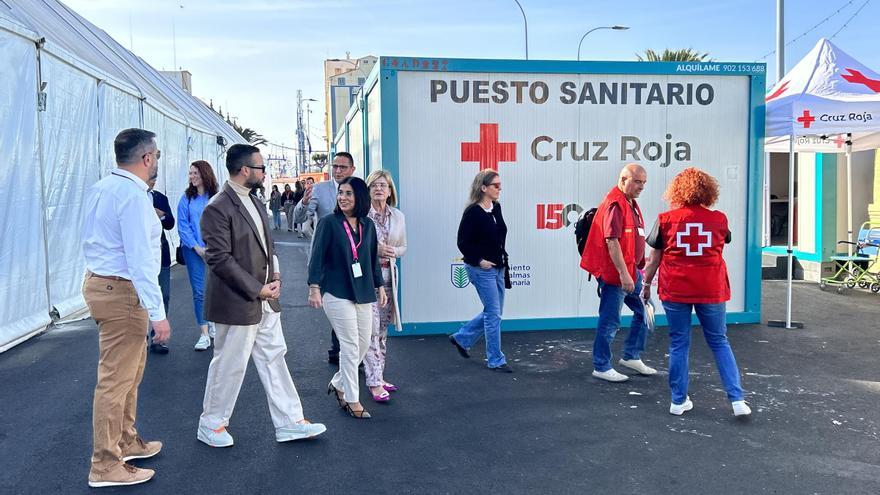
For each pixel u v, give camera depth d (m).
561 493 3.89
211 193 6.94
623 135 7.91
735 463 4.29
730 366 5.11
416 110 7.55
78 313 8.41
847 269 11.44
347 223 4.87
